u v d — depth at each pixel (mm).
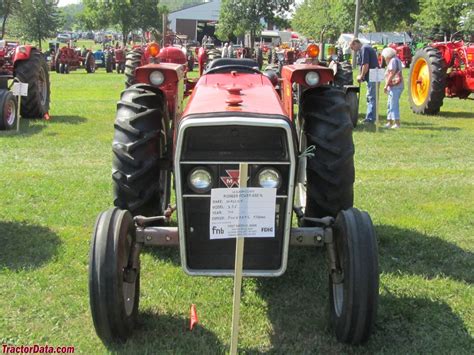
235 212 2957
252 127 3090
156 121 4125
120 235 3174
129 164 4039
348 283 3123
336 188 3977
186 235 3258
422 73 12641
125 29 51844
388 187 6508
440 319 3621
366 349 3295
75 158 7852
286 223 3215
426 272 4316
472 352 3275
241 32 39906
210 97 3531
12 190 6207
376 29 42438
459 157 8172
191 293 3967
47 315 3658
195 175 3123
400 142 9164
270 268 3318
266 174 3113
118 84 21031
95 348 3299
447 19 36000
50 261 4434
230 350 3125
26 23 52250
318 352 3279
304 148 4262
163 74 4168
